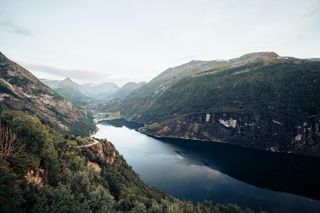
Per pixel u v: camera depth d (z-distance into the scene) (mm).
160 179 159500
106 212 52812
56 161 66250
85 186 61906
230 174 174500
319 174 181125
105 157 119688
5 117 76250
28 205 42312
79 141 121188
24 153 55125
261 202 130375
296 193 142750
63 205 43906
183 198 132125
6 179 40625
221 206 98812
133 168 180375
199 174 172000
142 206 71500
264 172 182625
